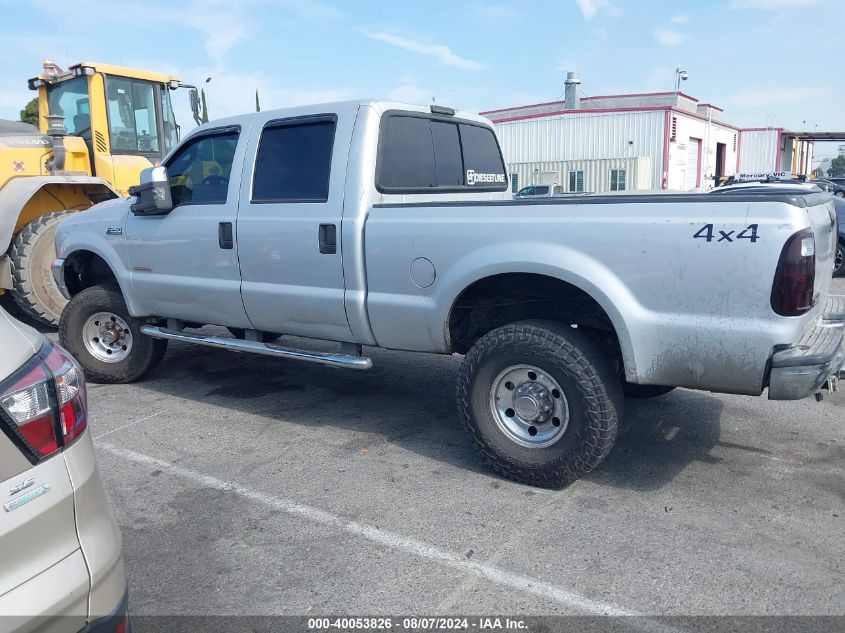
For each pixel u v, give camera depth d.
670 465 4.27
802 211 3.21
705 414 5.12
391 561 3.26
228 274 5.03
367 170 4.39
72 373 2.18
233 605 2.95
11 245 7.88
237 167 4.94
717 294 3.35
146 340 5.90
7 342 2.04
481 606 2.92
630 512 3.68
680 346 3.47
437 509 3.75
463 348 4.59
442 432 4.89
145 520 3.68
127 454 4.56
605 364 3.78
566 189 32.16
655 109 30.48
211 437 4.84
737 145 42.50
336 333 4.64
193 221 5.15
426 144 4.98
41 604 1.87
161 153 9.41
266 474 4.23
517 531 3.51
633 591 3.00
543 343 3.77
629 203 3.53
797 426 4.88
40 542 1.92
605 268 3.58
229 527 3.60
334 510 3.76
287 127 4.75
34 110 20.58
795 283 3.19
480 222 3.91
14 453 1.90
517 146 34.06
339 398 5.67
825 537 3.40
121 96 8.90
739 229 3.26
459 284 3.98
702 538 3.41
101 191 8.51
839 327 3.67
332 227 4.43
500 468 4.04
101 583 2.05
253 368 6.59
